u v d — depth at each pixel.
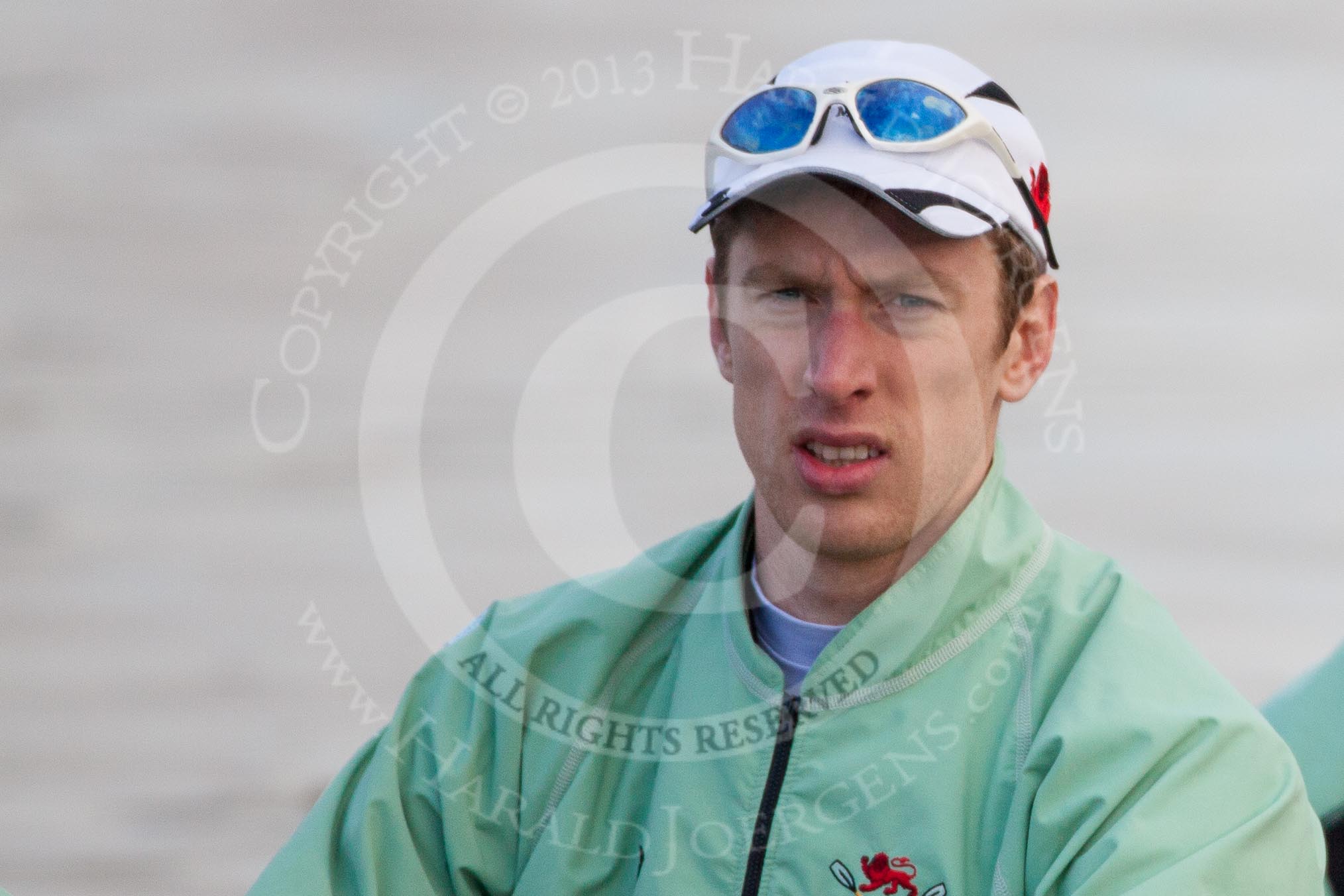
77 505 20.12
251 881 14.23
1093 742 6.35
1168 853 6.07
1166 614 6.96
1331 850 8.13
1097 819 6.21
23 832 14.79
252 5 29.86
